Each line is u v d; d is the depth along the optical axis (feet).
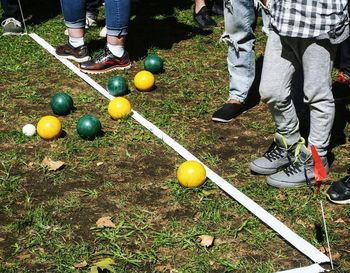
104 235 8.20
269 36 8.73
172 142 10.53
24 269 7.65
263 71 8.87
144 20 17.48
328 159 9.98
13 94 12.76
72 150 10.32
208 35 16.25
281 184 9.20
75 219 8.59
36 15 18.24
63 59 14.57
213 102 12.30
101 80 13.52
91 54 14.98
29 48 15.40
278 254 7.84
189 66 14.15
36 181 9.53
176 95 12.63
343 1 8.20
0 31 16.78
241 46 11.25
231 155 10.28
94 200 9.02
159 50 15.24
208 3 17.84
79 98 12.47
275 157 9.57
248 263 7.69
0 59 14.67
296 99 10.46
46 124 10.65
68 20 14.30
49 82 13.41
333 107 8.87
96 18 17.01
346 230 8.26
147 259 7.79
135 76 12.91
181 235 8.21
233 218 8.57
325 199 8.91
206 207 8.75
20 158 10.17
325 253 7.85
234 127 11.25
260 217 8.44
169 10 18.28
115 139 10.75
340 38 8.27
